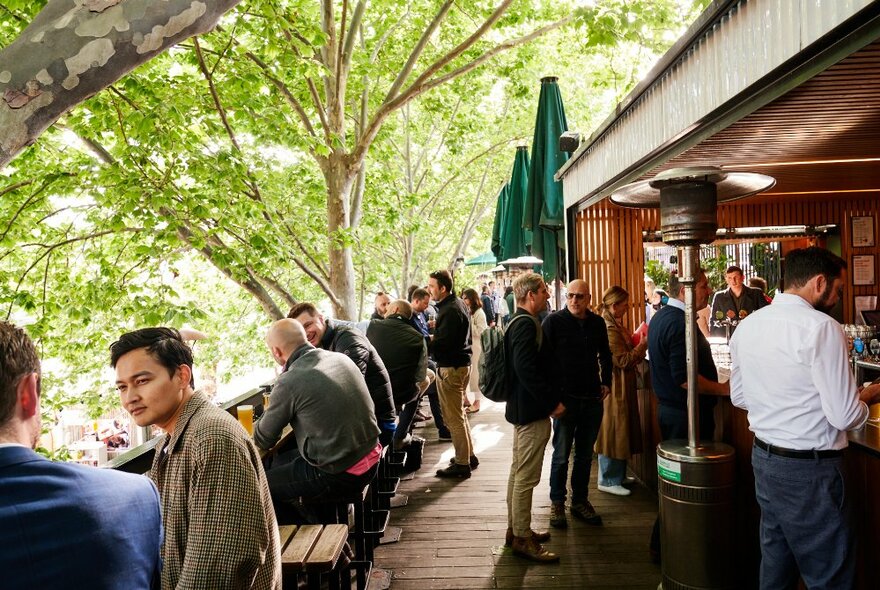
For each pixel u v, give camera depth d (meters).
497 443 8.02
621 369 5.62
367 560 4.22
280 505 4.00
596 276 7.46
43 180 7.40
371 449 3.90
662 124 3.88
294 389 3.68
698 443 3.75
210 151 7.85
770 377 2.83
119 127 7.26
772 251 8.57
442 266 29.59
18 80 1.66
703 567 3.59
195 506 1.95
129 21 1.69
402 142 21.03
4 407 1.21
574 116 18.75
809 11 2.20
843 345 2.67
